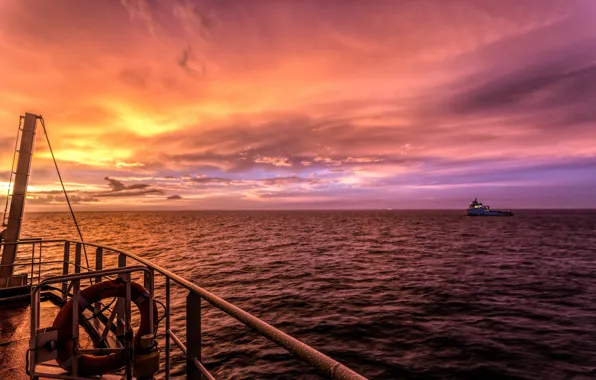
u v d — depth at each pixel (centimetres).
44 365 384
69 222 13450
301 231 7806
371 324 1340
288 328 1309
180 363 967
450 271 2628
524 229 8769
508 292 1930
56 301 668
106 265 2633
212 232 7381
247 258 3331
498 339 1191
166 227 9431
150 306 321
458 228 9156
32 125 757
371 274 2475
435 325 1334
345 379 100
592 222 12938
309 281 2212
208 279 2284
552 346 1138
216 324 1312
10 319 568
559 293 1928
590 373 961
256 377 923
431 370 972
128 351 306
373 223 12162
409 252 3900
